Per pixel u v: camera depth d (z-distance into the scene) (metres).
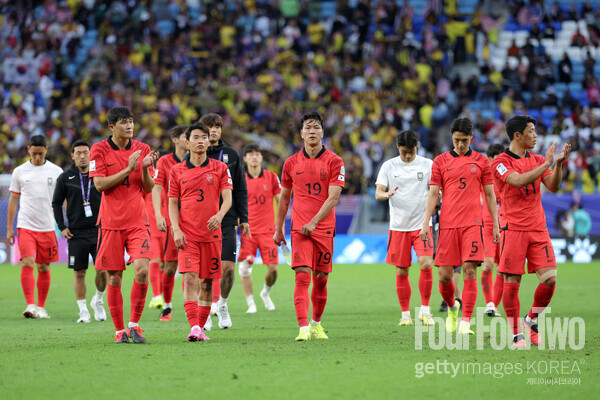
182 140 36.38
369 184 91.88
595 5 120.12
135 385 20.17
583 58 113.75
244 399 18.59
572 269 71.50
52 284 60.06
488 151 41.22
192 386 20.03
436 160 31.30
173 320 36.81
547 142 98.19
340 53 110.44
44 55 116.44
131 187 28.02
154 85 106.94
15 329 33.59
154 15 121.06
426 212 31.17
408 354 25.14
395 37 110.31
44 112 108.50
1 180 83.94
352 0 116.50
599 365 23.12
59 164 96.69
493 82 105.06
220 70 109.12
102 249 27.91
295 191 29.39
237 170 34.16
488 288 37.69
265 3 118.38
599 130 100.44
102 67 116.38
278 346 27.09
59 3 122.06
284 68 108.38
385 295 50.31
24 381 20.77
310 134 28.94
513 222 28.28
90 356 24.88
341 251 84.25
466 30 111.88
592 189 92.00
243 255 41.72
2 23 121.56
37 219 39.78
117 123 27.72
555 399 18.73
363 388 19.80
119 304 28.31
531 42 114.06
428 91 103.38
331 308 42.62
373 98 103.31
